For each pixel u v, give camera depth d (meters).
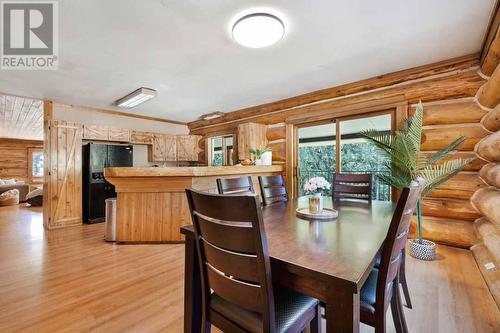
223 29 2.21
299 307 1.08
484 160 2.79
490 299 1.94
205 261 1.12
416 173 2.68
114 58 2.77
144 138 5.68
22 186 7.89
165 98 4.39
